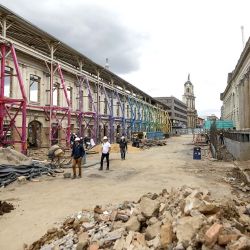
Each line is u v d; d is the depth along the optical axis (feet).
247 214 21.02
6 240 21.57
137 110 200.03
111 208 25.79
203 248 14.57
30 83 84.94
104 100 144.56
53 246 18.54
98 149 95.20
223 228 15.31
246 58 124.26
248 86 126.31
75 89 111.75
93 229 19.89
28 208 29.45
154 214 19.53
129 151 101.96
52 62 88.12
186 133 398.83
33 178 46.21
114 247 16.88
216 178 46.83
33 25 73.92
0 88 66.80
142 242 16.90
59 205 30.55
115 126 156.25
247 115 126.93
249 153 67.97
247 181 42.16
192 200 18.60
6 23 72.23
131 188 39.34
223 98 315.37
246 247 13.74
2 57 66.54
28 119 81.92
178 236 15.94
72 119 107.45
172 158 80.33
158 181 44.52
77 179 46.44
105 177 48.47
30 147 84.89
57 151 60.64
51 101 86.43
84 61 112.88
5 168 43.96
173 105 395.55
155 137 204.85
